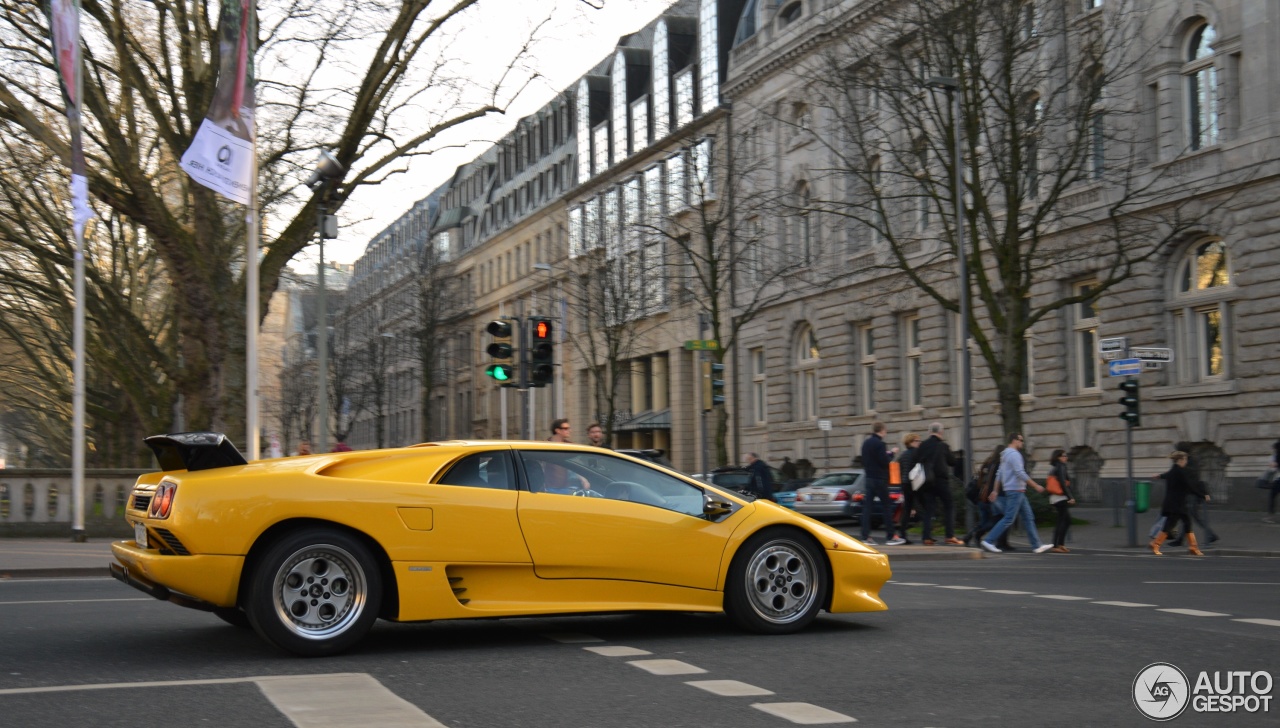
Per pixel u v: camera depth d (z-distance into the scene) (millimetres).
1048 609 10453
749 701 6363
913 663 7562
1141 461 31797
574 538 8289
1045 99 32594
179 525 7594
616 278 47594
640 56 65625
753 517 8812
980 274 27578
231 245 28312
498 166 90688
